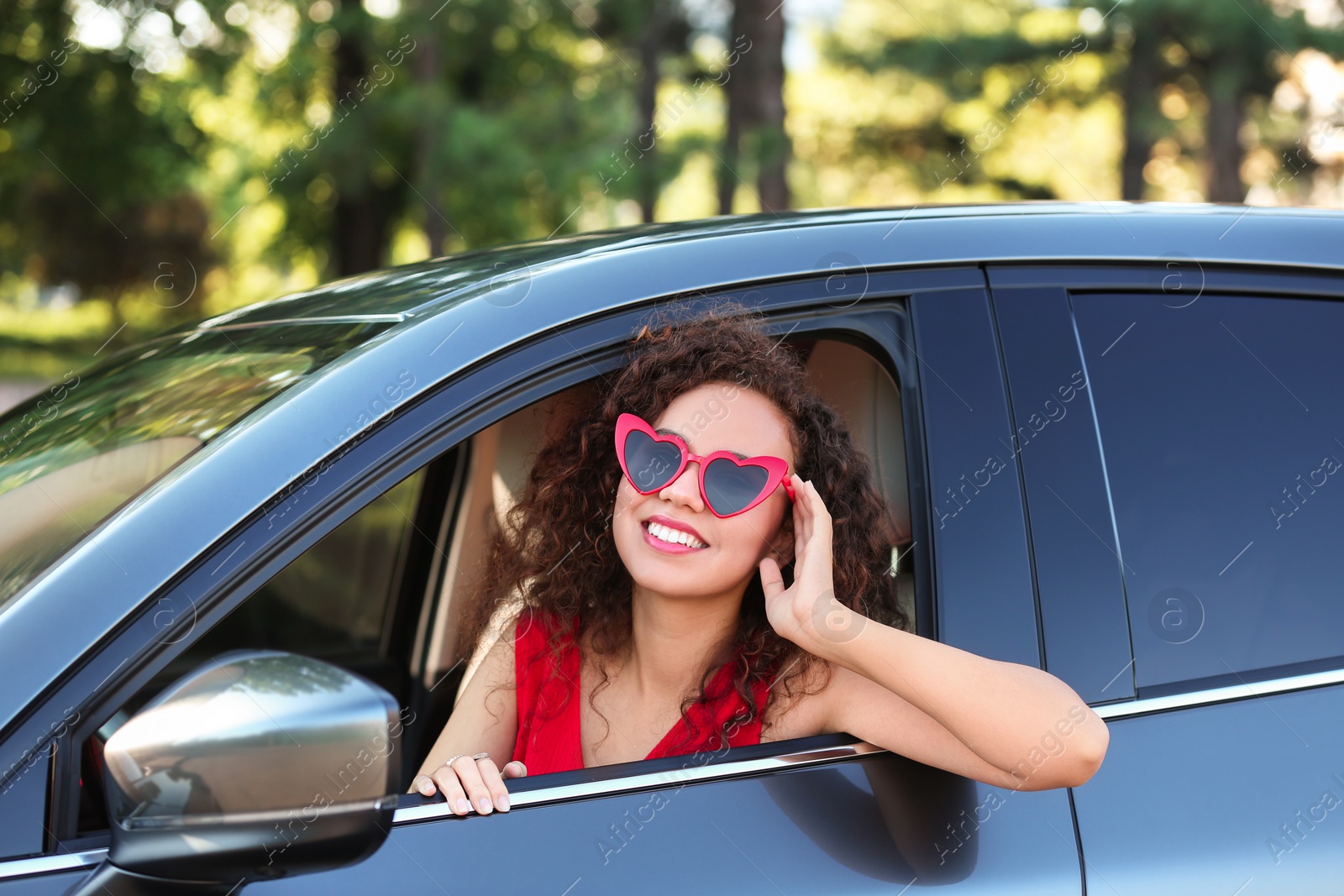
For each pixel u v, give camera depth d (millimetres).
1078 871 1298
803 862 1255
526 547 1633
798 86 22516
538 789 1263
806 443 1470
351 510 1201
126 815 1002
